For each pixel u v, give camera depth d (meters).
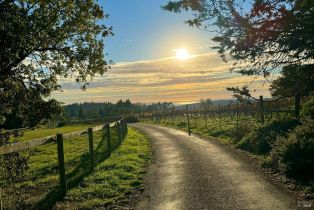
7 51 11.12
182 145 22.98
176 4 7.40
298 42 7.18
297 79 8.26
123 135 28.64
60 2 13.52
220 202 9.00
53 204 9.59
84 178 12.41
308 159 11.27
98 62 15.39
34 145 9.09
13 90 13.10
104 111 142.25
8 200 9.40
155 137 30.73
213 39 7.72
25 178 13.03
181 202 9.24
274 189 9.92
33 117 14.03
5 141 12.12
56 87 14.75
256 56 7.80
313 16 6.83
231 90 8.72
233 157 16.25
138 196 10.12
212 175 12.39
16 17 11.23
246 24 7.22
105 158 17.03
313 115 17.59
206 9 7.39
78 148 23.66
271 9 6.89
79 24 14.40
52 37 13.70
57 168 15.48
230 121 39.78
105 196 10.27
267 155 15.23
